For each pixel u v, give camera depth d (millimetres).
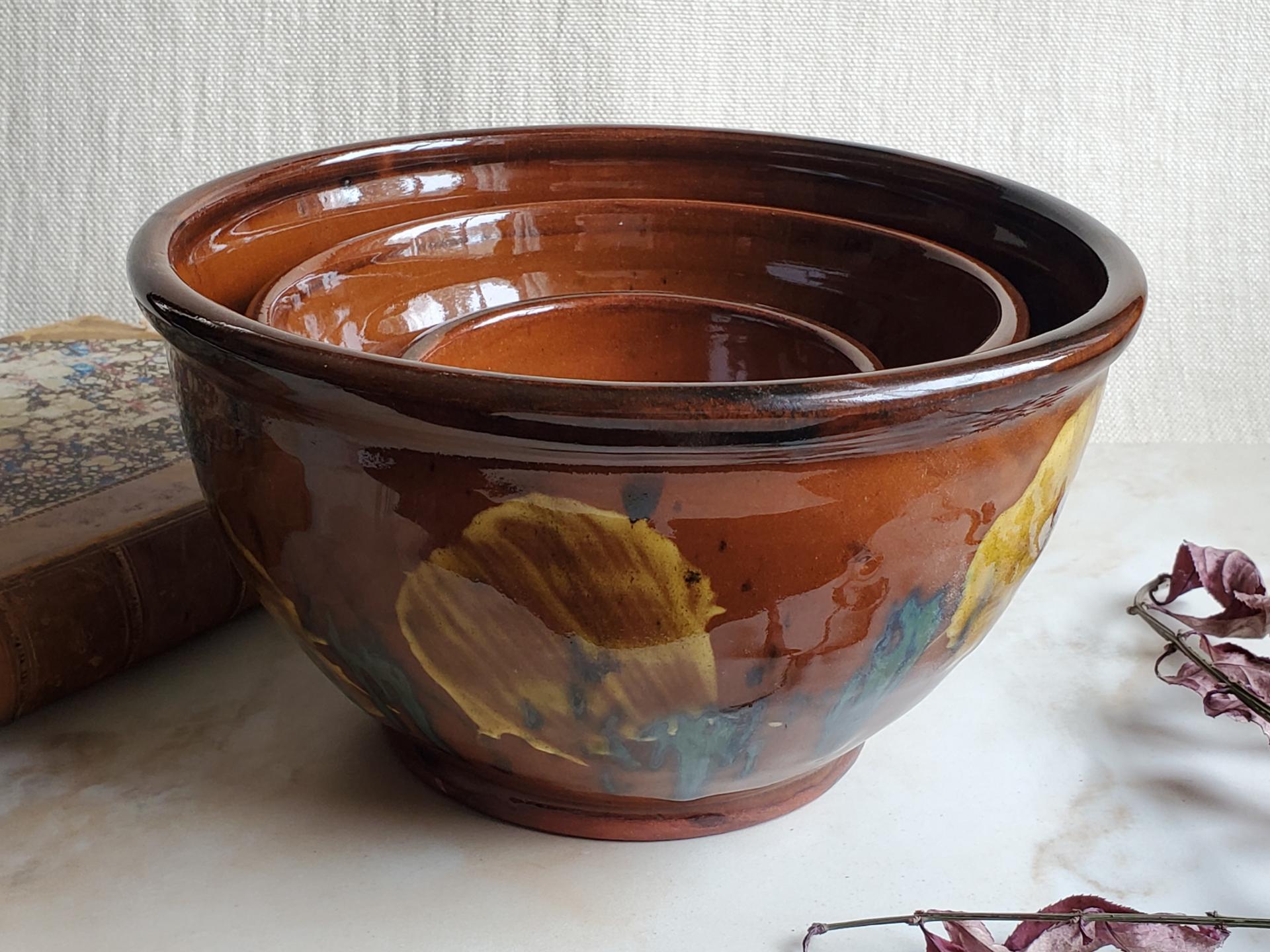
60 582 602
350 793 583
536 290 715
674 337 677
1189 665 654
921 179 690
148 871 529
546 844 555
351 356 396
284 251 648
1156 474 931
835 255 700
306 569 466
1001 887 541
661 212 717
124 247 1075
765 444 389
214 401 462
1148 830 579
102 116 1041
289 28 1013
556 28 1010
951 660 514
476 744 495
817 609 439
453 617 442
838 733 500
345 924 505
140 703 644
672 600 426
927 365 400
